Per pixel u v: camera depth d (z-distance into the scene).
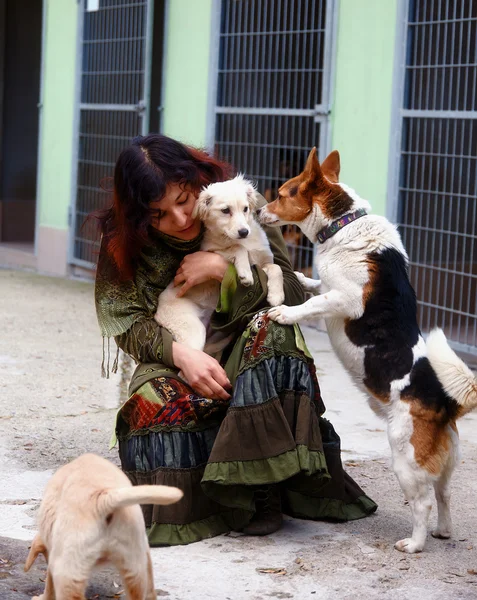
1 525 3.48
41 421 5.00
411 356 3.36
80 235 10.84
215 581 3.04
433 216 6.86
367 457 4.55
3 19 12.58
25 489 3.91
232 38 8.51
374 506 3.74
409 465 3.29
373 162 7.29
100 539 2.46
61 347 7.01
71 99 10.88
